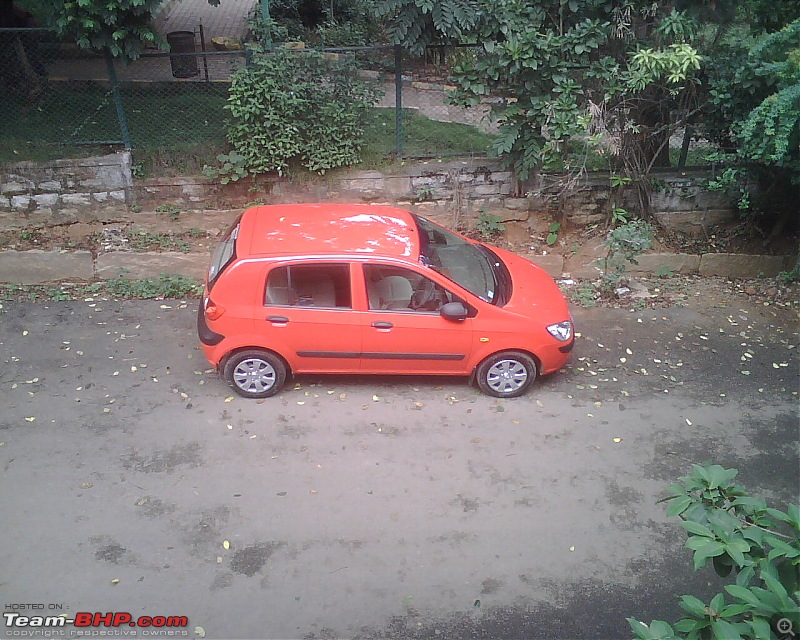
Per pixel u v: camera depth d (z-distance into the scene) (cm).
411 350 690
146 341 800
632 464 641
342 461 627
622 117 960
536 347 696
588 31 893
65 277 927
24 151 969
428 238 748
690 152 1065
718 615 281
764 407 729
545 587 520
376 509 579
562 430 679
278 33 980
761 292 973
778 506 602
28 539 538
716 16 932
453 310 671
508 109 950
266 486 597
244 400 702
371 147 1038
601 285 963
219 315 663
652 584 527
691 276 1020
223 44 1333
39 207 969
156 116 1069
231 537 547
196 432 655
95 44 920
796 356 820
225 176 990
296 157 1007
